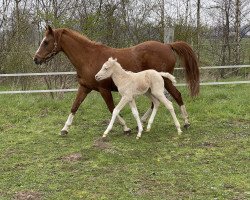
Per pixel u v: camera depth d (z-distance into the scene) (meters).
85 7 13.21
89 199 4.65
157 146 6.58
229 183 5.00
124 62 7.13
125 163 5.84
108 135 7.35
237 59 15.61
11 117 8.95
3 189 5.02
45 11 11.59
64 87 11.16
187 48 7.55
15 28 14.90
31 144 6.99
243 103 9.33
